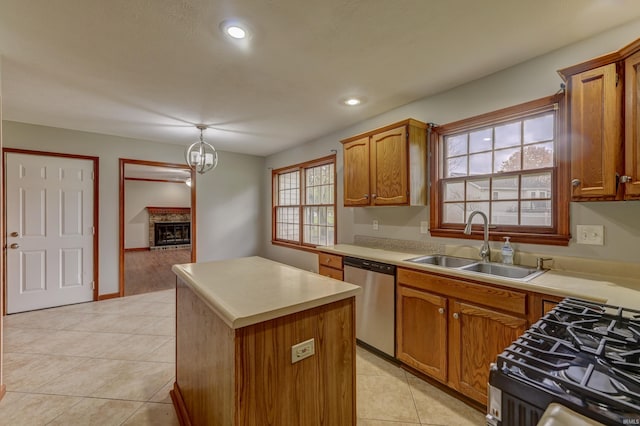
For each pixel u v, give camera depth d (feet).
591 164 5.12
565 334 3.08
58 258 12.26
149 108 9.84
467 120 7.93
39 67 7.06
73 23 5.43
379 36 5.89
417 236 9.30
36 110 10.03
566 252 6.33
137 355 8.38
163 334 9.77
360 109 9.98
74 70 7.22
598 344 2.82
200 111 10.14
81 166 12.62
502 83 7.29
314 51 6.43
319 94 8.74
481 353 5.89
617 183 4.85
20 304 11.55
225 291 4.44
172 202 31.83
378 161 9.13
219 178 16.56
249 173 17.69
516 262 7.01
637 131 4.63
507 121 7.34
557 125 6.42
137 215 30.01
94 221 12.93
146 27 5.57
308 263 14.84
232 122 11.33
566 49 6.26
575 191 5.32
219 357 3.95
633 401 1.93
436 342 6.68
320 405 4.23
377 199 9.19
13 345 8.93
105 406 6.21
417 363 7.09
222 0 4.85
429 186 8.85
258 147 15.88
